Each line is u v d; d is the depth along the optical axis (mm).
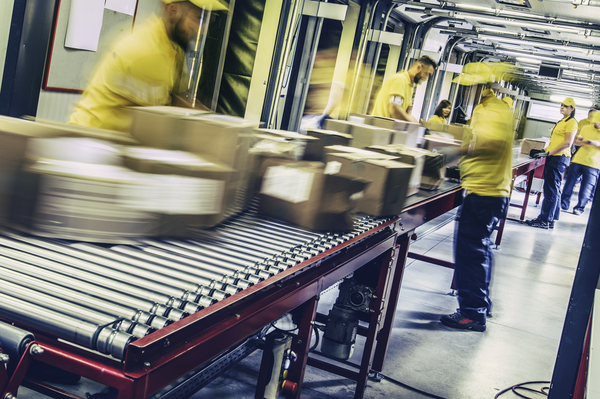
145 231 1384
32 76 3166
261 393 1820
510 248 6797
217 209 1586
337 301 2604
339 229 1934
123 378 937
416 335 3654
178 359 1056
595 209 2178
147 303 1094
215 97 4922
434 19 8742
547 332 4148
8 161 1254
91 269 1205
